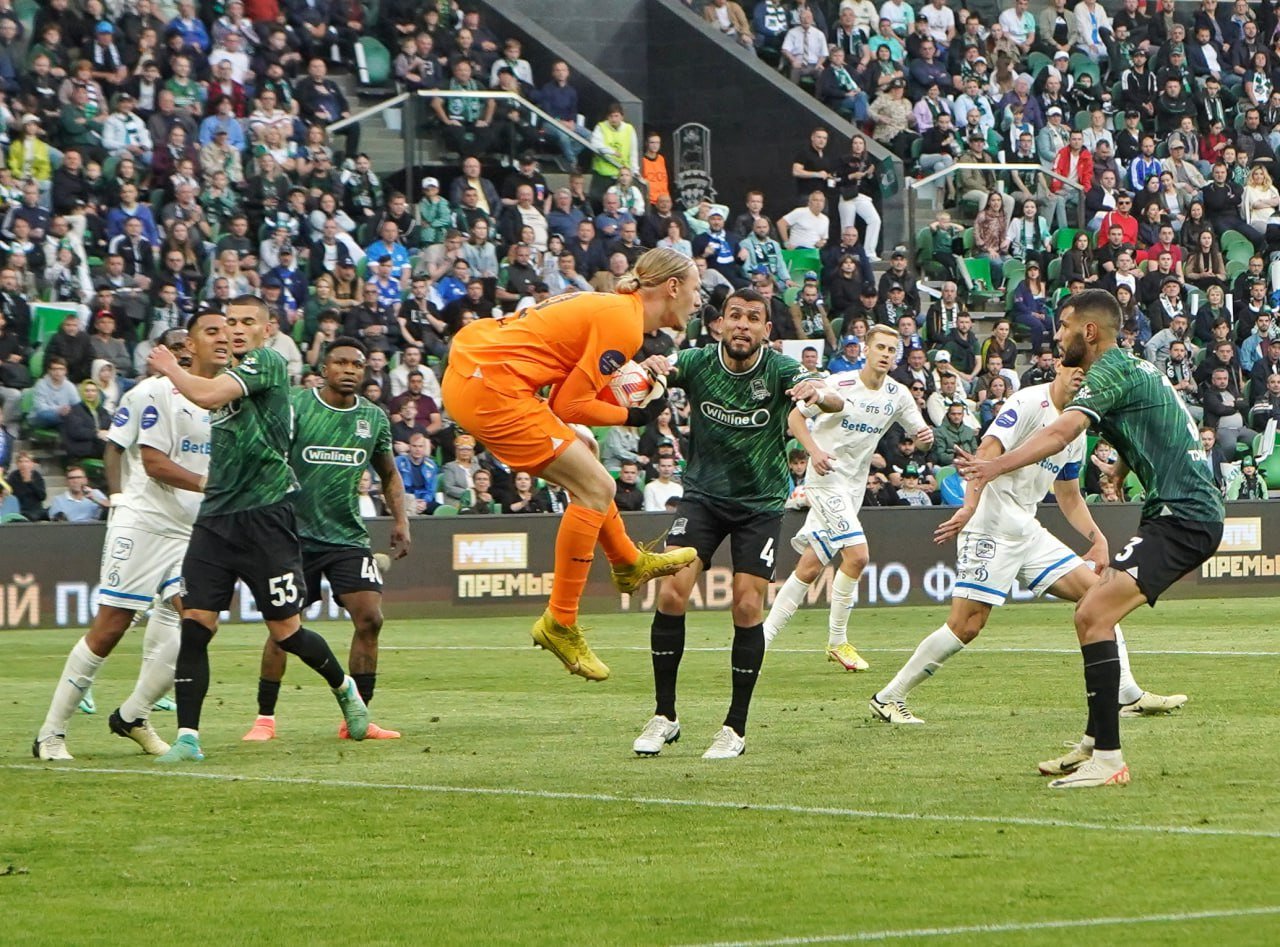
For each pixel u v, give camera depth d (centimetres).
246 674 3275
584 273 5594
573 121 6169
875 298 5853
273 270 5103
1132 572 1786
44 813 1733
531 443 1828
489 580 4681
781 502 2084
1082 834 1547
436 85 6128
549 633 1916
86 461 4625
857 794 1783
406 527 2511
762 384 2038
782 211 6744
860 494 3306
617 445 4903
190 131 5325
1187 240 6538
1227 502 5206
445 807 1745
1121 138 6944
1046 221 6366
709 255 5884
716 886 1380
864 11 7006
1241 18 7519
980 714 2473
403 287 5262
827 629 4234
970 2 7388
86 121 5184
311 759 2109
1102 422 1805
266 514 2127
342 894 1379
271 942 1238
